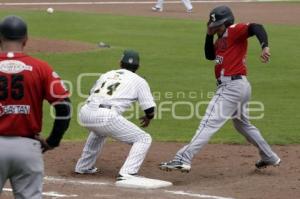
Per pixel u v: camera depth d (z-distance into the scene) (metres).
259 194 21.27
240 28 22.62
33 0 100.19
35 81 14.64
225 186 22.41
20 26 14.81
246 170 24.81
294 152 28.00
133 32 66.12
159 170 24.75
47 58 50.72
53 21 72.75
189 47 57.81
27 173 14.65
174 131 32.34
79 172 24.06
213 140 30.12
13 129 14.56
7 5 92.06
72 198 20.30
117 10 87.44
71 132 31.62
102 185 22.28
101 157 26.66
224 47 23.08
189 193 21.23
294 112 36.81
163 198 20.45
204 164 25.78
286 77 46.25
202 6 94.38
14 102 14.53
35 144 14.67
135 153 22.72
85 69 47.34
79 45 56.59
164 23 73.19
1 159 14.48
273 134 31.66
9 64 14.62
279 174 24.16
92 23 71.69
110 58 51.50
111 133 22.78
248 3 99.25
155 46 58.09
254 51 56.22
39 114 14.86
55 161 25.88
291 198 20.83
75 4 95.38
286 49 57.66
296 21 77.88
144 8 90.88
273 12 87.19
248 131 23.91
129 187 21.97
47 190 21.38
